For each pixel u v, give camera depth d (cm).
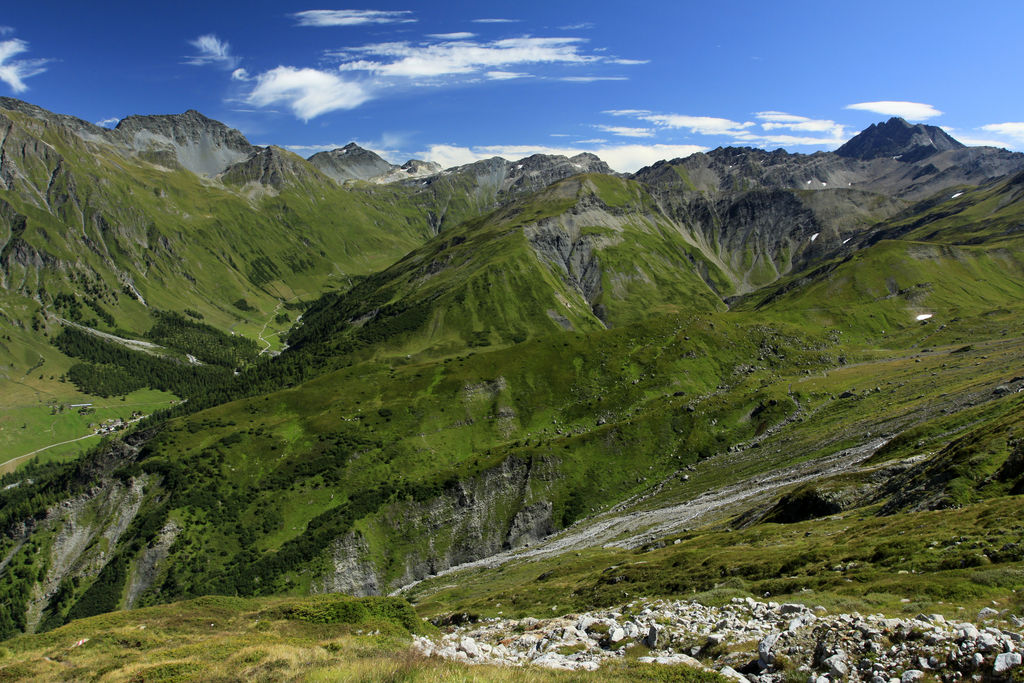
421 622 5391
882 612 2888
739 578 4847
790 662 2464
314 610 5419
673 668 2559
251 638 4309
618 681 2339
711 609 3631
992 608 2625
